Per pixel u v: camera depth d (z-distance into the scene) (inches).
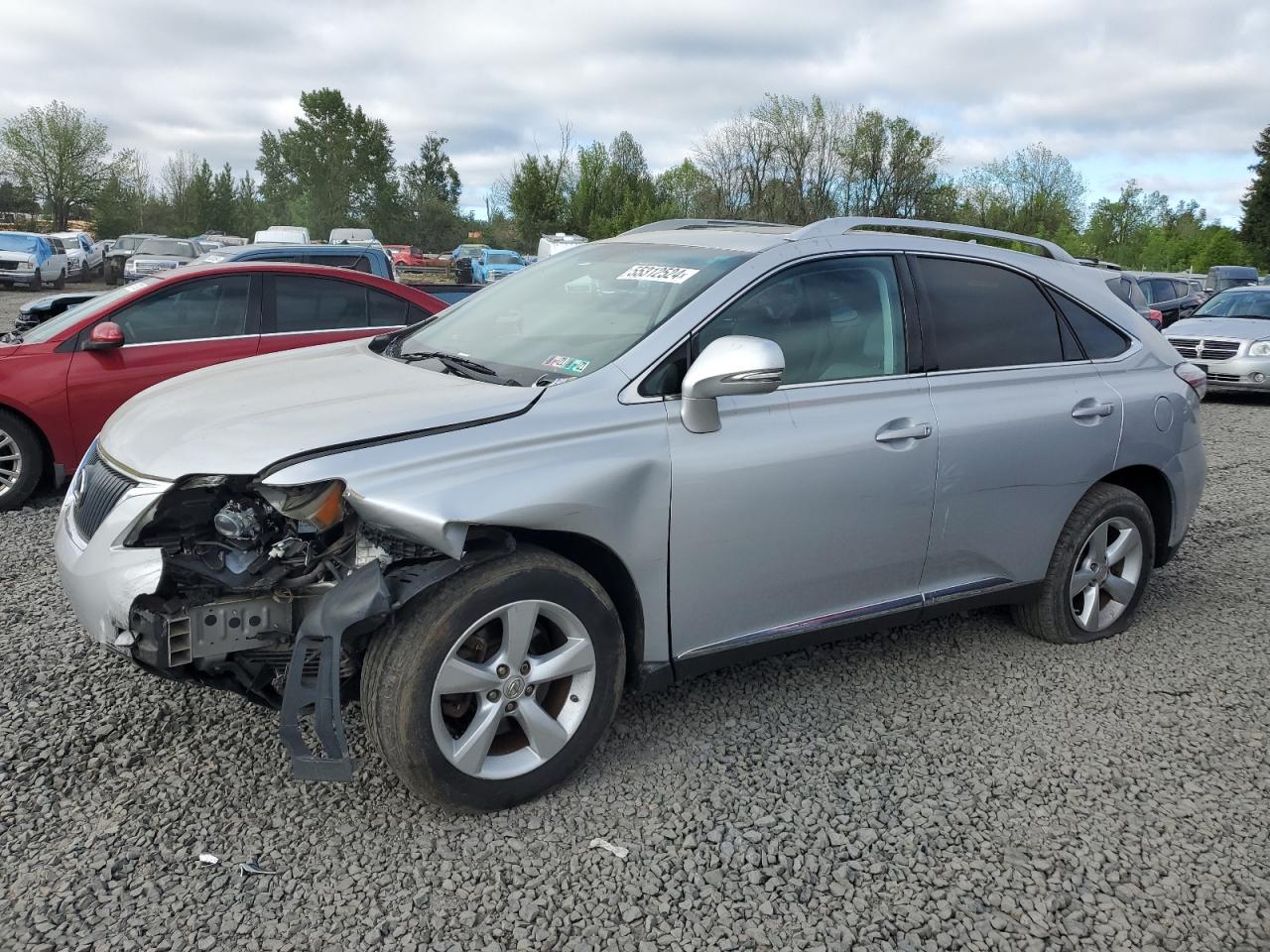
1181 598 203.0
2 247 1163.3
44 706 137.6
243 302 275.4
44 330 263.1
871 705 149.2
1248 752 139.5
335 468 104.9
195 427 116.3
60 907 97.8
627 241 163.6
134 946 93.1
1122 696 155.7
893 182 1904.5
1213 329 538.0
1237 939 100.9
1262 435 416.2
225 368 148.7
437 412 113.7
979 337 155.7
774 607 135.8
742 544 129.1
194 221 3075.8
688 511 123.6
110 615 109.9
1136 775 131.8
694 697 149.3
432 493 105.9
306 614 110.8
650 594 123.9
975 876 109.3
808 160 1904.5
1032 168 2536.9
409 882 104.2
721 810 119.6
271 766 124.8
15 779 119.3
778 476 129.4
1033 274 167.2
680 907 102.3
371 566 105.7
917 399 144.5
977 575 158.2
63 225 2920.8
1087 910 104.5
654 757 131.4
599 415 119.3
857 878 108.3
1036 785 128.4
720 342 118.6
